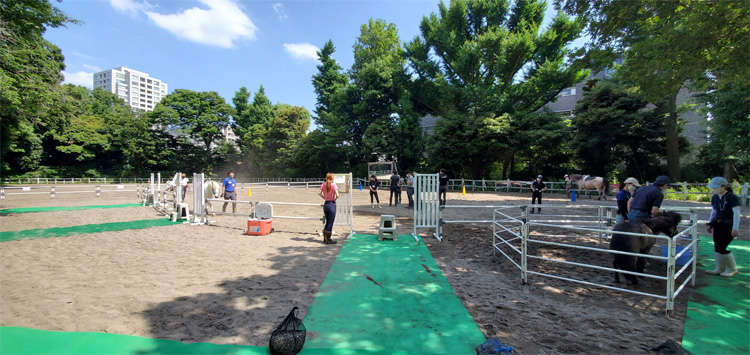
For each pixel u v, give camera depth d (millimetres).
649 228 5129
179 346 3121
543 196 20250
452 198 19219
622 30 7605
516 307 4117
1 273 5375
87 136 47656
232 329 3494
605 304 4246
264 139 51531
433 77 31062
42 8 11078
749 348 3170
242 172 60406
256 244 7617
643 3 6621
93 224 10328
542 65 25578
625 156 23734
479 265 5980
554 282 5094
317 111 48375
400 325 3600
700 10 5773
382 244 7609
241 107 61688
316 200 19438
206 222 10531
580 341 3299
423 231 9359
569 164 27000
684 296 4504
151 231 9227
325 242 7711
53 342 3166
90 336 3293
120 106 61188
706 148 21109
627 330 3549
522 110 26703
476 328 3539
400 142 34781
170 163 54531
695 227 4902
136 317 3756
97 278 5141
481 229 9688
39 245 7426
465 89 27406
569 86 25641
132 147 49125
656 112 20625
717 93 16516
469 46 27422
